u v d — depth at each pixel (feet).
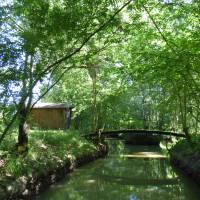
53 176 53.88
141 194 51.98
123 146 139.85
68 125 114.21
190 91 65.10
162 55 48.60
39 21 32.96
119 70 55.72
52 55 36.68
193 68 49.83
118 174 69.46
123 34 40.81
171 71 53.06
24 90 34.68
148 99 151.94
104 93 96.94
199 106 69.62
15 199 38.42
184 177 64.54
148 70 52.47
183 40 45.91
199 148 67.62
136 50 51.19
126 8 40.63
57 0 35.99
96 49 44.42
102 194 51.19
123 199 48.32
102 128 106.93
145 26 47.75
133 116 147.23
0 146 45.01
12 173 41.37
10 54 31.89
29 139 56.65
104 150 100.99
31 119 47.06
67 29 33.53
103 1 35.47
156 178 66.08
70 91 113.70
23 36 32.40
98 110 103.91
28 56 34.17
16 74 32.99
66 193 50.08
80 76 107.14
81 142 83.05
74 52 36.37
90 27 36.55
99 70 92.38
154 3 44.75
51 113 113.70
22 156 46.24
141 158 96.99
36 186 45.68
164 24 48.70
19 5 33.14
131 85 89.97
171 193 52.85
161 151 119.03
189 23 46.32
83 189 53.78
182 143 85.92
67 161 63.87
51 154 58.13
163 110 102.73
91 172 69.77
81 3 34.01
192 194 52.03
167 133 95.76
